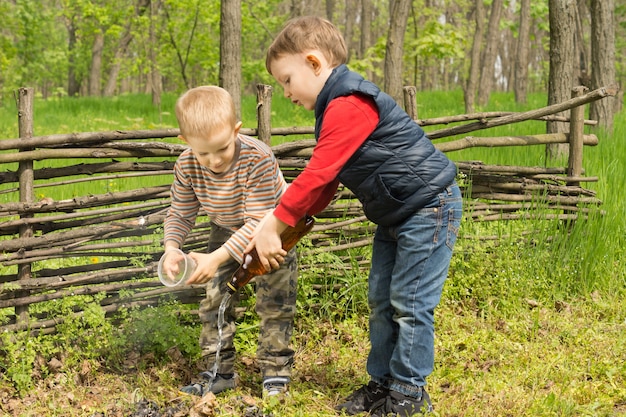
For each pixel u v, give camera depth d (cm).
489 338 362
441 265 263
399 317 267
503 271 411
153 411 275
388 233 272
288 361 296
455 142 423
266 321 291
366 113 240
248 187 266
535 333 369
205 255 254
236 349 347
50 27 2872
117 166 342
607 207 472
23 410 280
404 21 1055
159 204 349
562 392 297
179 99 245
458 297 403
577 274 435
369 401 283
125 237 347
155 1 1761
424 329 264
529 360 334
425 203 254
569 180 454
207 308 296
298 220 244
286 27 250
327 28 248
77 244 329
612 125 958
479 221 435
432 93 2120
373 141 247
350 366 333
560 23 664
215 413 276
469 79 1669
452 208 261
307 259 377
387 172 249
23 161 317
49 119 1421
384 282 279
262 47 2542
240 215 276
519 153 618
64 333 317
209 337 297
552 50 671
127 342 328
